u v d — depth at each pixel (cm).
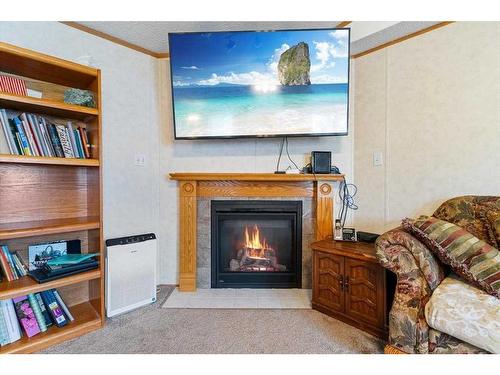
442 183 188
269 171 239
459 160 180
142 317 184
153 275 207
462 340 109
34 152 157
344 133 208
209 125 215
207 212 237
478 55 171
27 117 156
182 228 231
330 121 208
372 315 163
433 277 127
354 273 173
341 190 236
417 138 199
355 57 234
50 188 180
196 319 181
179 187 233
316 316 186
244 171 239
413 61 199
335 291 183
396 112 210
